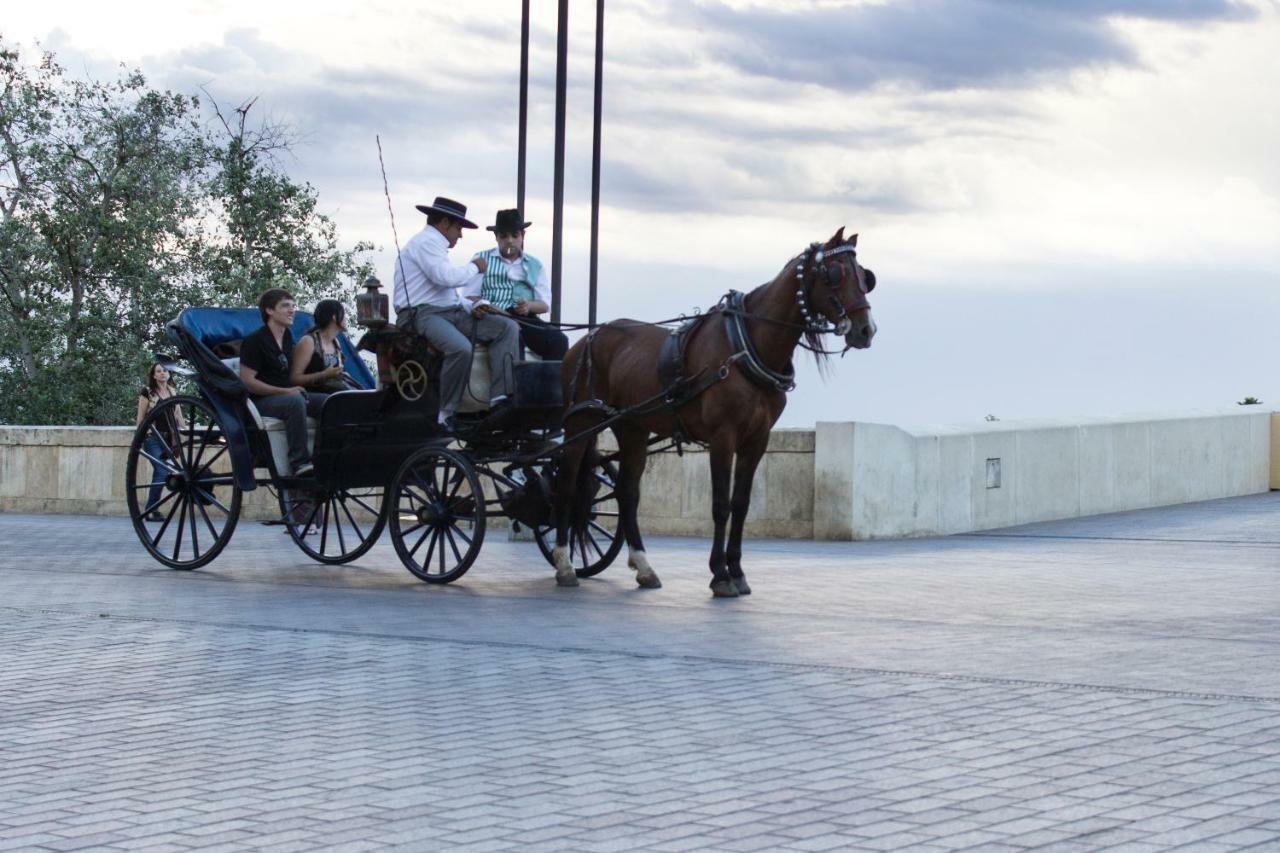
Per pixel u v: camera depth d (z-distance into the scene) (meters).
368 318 13.41
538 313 13.91
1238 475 24.34
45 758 6.91
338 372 14.27
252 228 39.16
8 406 38.12
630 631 10.52
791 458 17.67
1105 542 17.09
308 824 5.79
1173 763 6.55
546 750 6.96
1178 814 5.76
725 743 7.05
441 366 13.33
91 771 6.66
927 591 12.64
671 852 5.39
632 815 5.86
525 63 18.48
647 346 12.86
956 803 5.96
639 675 8.80
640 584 13.10
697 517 18.25
